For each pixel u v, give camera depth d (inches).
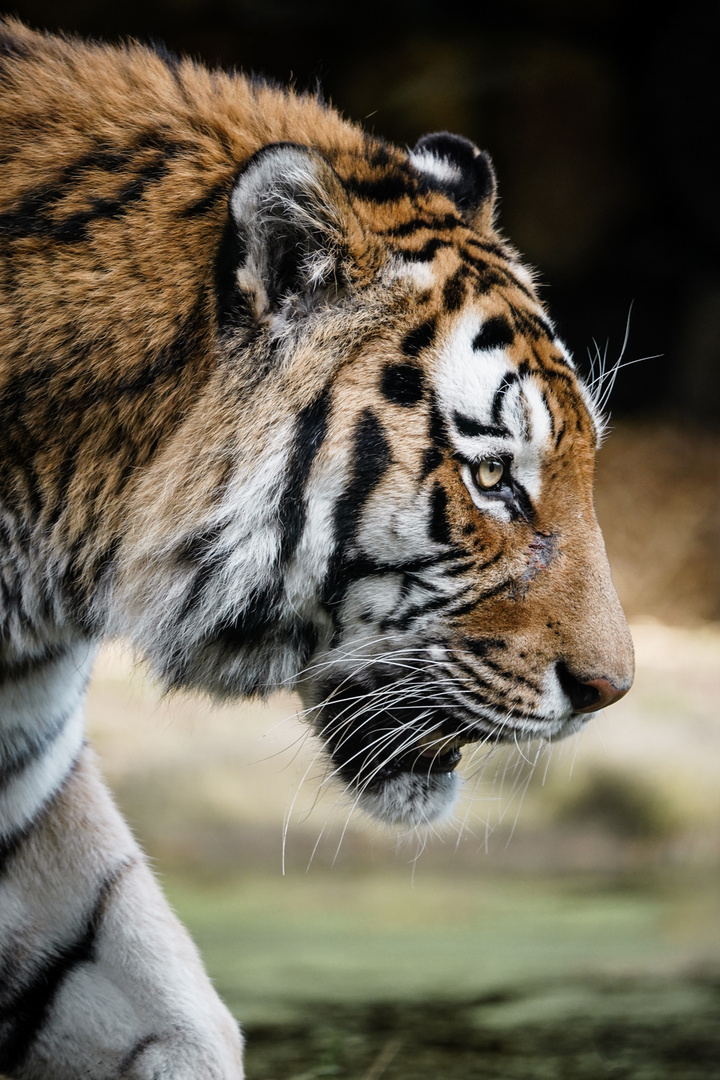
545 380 215.0
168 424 201.2
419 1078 254.2
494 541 211.5
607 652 213.9
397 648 214.4
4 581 202.4
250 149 214.2
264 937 385.1
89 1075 220.5
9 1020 222.7
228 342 201.0
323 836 498.9
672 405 1119.6
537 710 215.8
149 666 220.2
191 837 488.4
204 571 206.4
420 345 207.3
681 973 342.6
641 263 1117.7
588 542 217.5
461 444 207.0
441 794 235.9
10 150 205.3
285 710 555.5
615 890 460.4
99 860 223.8
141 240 202.5
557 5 1083.9
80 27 1027.3
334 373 204.5
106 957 221.0
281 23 1067.9
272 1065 261.3
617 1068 262.1
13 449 197.3
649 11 1079.6
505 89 1067.3
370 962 356.2
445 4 1099.9
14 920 221.6
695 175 1057.5
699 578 935.7
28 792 220.1
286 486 203.2
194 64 233.0
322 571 208.1
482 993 322.0
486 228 240.5
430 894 450.6
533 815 522.0
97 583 206.4
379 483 204.8
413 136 1071.6
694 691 605.3
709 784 534.0
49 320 197.0
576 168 1082.1
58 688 219.0
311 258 203.8
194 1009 217.5
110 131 209.3
